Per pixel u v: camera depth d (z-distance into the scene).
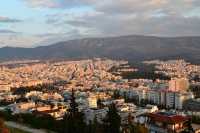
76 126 126.06
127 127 114.38
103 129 117.56
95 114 183.12
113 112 114.25
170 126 133.75
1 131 104.06
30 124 162.62
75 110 128.62
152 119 143.50
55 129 147.75
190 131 132.75
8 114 187.00
